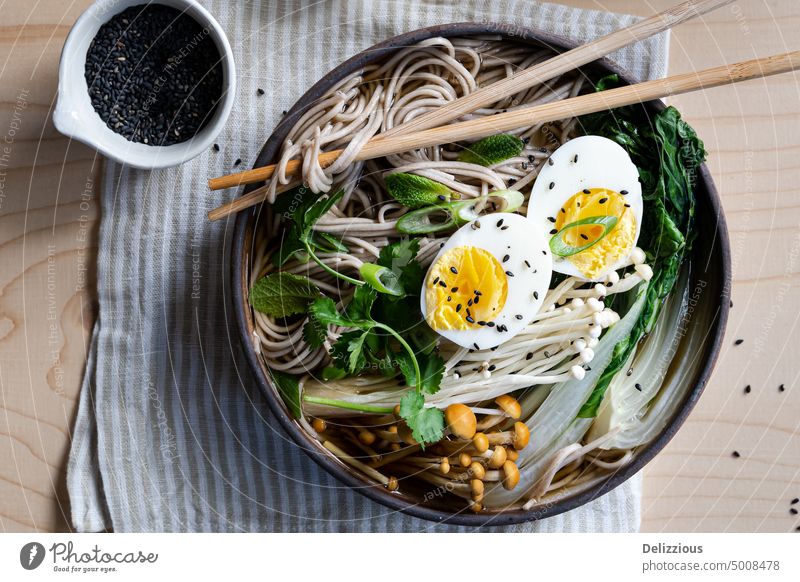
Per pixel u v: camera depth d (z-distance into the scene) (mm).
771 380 606
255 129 583
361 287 529
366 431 550
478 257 539
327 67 585
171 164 551
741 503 605
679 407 546
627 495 593
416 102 554
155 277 583
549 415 562
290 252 533
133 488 585
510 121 540
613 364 555
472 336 541
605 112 555
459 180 558
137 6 558
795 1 603
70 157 588
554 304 557
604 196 545
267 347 549
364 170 556
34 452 589
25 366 588
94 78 556
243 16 583
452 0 584
